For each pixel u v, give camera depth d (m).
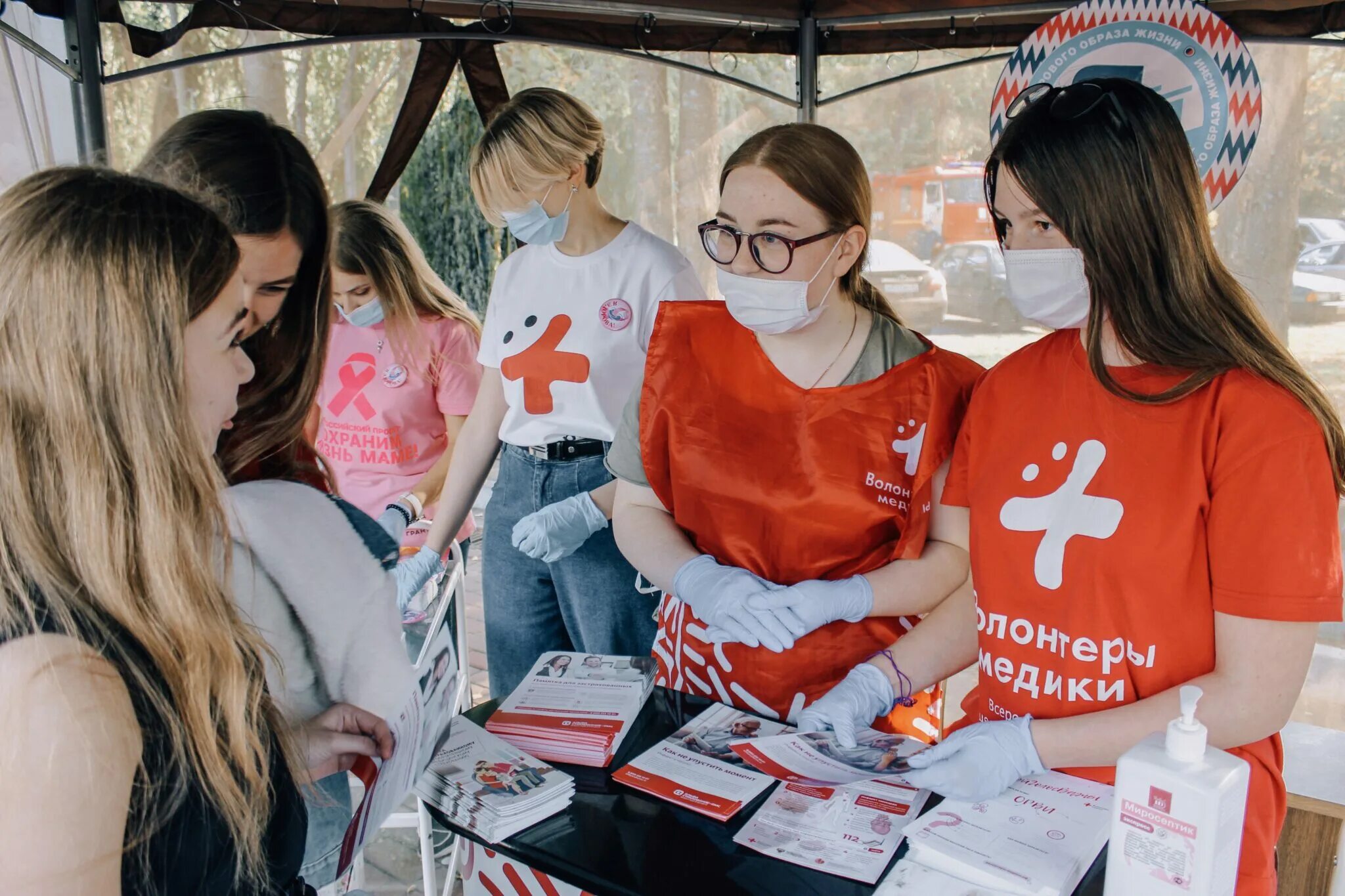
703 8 3.06
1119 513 1.19
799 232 1.49
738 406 1.63
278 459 1.33
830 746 1.32
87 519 0.73
